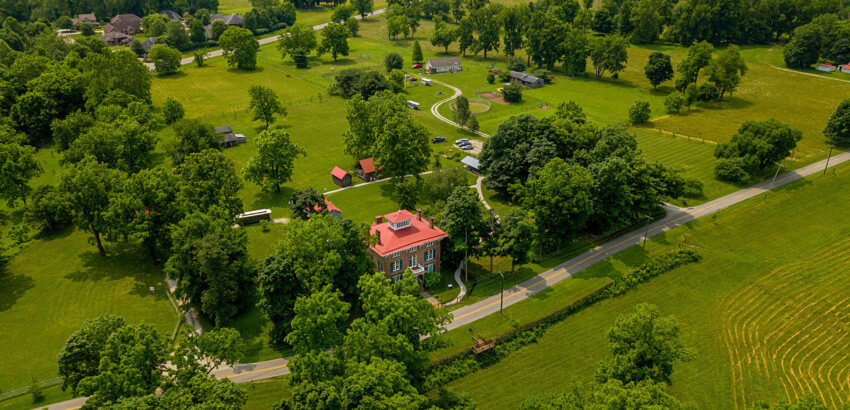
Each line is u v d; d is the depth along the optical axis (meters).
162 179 104.25
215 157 113.19
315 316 71.62
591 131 138.12
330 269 83.56
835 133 157.75
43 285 99.94
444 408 73.06
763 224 121.88
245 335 88.81
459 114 179.00
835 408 75.50
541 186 107.06
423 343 75.94
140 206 98.94
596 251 112.38
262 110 174.62
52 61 192.25
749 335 90.19
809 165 147.75
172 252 101.00
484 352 85.75
